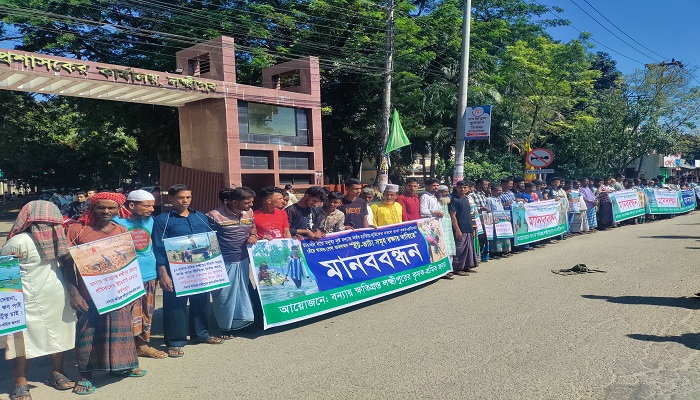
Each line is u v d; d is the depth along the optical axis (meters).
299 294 6.30
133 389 4.53
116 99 14.43
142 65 21.69
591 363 4.74
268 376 4.72
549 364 4.75
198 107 15.70
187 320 5.88
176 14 20.58
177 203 5.41
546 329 5.78
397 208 8.30
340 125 26.56
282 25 22.03
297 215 6.78
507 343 5.36
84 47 22.05
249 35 20.73
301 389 4.40
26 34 19.95
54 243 4.26
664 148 28.61
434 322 6.23
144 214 5.20
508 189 11.98
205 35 19.84
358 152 28.34
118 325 4.56
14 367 4.24
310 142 17.69
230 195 5.78
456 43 23.89
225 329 5.77
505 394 4.14
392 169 30.14
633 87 28.53
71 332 4.43
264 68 18.45
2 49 10.52
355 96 25.62
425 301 7.31
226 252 5.73
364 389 4.34
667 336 5.44
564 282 8.20
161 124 23.39
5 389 4.56
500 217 10.77
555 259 10.45
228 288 5.71
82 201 10.52
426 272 8.17
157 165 33.34
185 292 5.24
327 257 6.76
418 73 25.78
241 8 21.88
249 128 15.95
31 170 32.47
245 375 4.77
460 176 14.38
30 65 10.88
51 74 11.20
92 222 4.68
